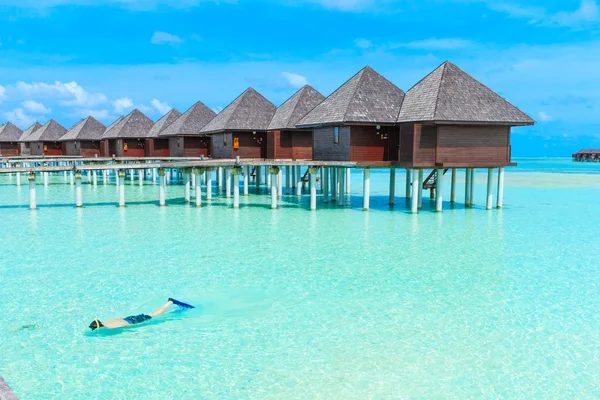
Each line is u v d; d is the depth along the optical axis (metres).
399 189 39.62
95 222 21.05
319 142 27.05
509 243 17.08
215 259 14.64
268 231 19.03
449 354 8.38
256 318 9.98
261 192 35.19
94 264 14.01
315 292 11.59
